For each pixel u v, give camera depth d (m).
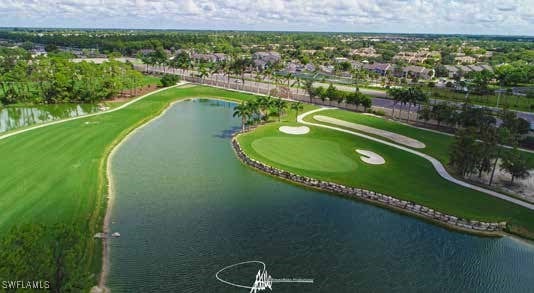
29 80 124.06
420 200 58.44
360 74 194.38
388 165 72.94
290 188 64.56
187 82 175.12
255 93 149.88
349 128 97.69
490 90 150.88
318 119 106.56
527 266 44.94
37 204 53.38
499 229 52.47
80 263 34.94
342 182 64.69
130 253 44.22
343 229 51.53
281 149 81.12
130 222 51.19
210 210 55.50
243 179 67.62
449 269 43.78
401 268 43.62
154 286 38.97
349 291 39.47
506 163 65.69
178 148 83.81
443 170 71.12
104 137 86.88
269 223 52.38
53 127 93.06
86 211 52.75
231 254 44.78
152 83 167.12
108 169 70.00
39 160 70.06
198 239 47.59
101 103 126.44
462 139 69.38
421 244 48.69
